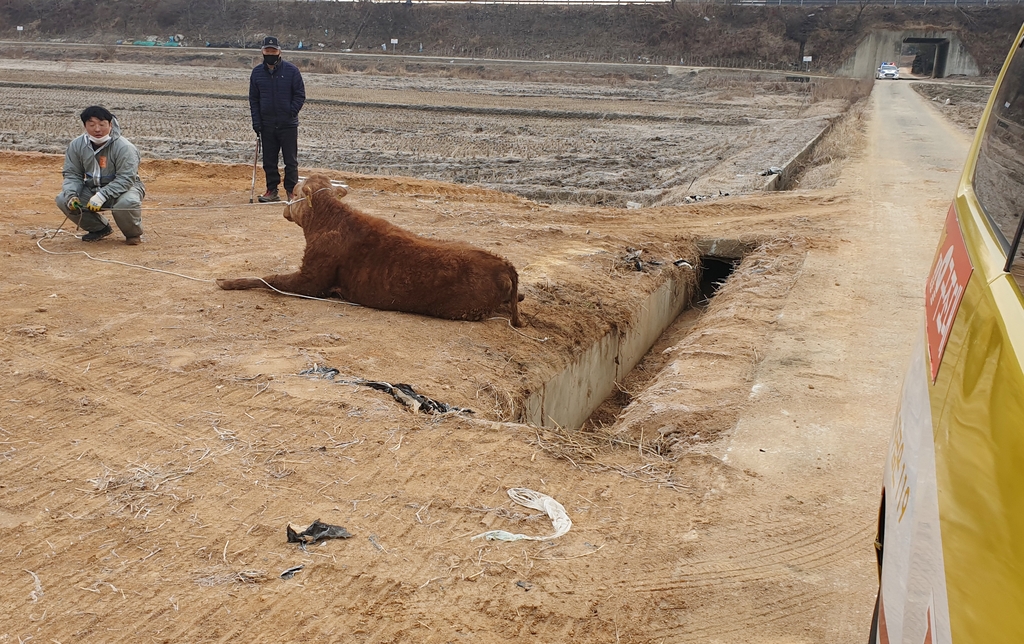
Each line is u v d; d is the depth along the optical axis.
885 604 2.44
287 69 12.87
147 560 3.77
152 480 4.45
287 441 4.95
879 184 17.48
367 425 5.20
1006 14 85.19
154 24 92.19
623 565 3.87
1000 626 1.45
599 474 4.76
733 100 54.03
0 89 43.53
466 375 6.41
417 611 3.50
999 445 1.63
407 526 4.11
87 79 50.78
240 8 93.62
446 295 7.53
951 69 84.31
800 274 9.77
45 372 5.84
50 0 94.88
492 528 4.13
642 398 6.29
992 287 2.09
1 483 4.38
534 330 7.80
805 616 3.57
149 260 9.27
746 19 87.44
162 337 6.68
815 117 39.59
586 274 9.85
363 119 34.03
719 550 4.02
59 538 3.92
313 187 7.89
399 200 14.06
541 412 6.91
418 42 89.44
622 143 28.86
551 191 18.33
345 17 92.31
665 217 13.84
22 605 3.45
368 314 7.63
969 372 2.01
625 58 84.38
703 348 7.17
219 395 5.58
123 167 9.72
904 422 2.79
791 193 16.45
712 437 5.36
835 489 4.64
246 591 3.58
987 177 2.93
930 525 1.99
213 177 16.38
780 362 6.76
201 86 48.19
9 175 15.25
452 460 4.81
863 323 7.90
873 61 83.62
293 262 9.44
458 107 40.28
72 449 4.78
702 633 3.45
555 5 91.56
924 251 11.18
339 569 3.75
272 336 6.85
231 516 4.14
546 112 39.41
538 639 3.37
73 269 8.69
